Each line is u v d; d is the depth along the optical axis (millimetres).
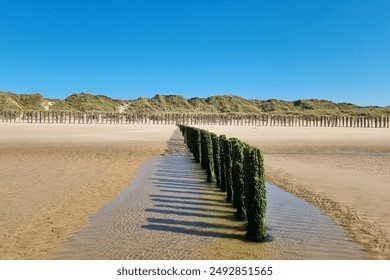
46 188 13492
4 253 7699
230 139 12633
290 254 7871
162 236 8875
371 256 7758
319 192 13344
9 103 181625
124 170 17938
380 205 11523
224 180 13867
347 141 38812
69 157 22016
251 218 8781
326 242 8562
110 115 105375
